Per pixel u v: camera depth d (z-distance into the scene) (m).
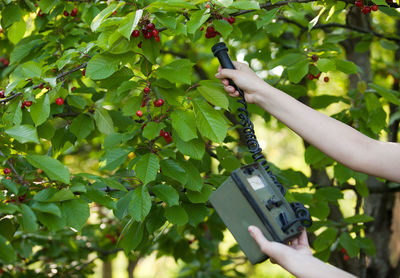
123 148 1.92
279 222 1.22
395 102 2.33
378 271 3.27
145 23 1.73
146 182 1.66
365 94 2.38
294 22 2.93
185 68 1.76
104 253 3.64
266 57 2.85
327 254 2.62
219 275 3.96
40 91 1.81
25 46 2.36
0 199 1.52
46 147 3.38
